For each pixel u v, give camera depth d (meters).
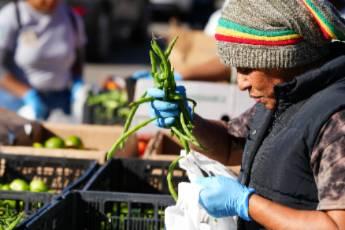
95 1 19.25
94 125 6.81
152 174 5.10
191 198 3.29
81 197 4.21
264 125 3.41
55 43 8.16
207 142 3.91
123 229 4.23
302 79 3.15
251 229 3.46
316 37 3.14
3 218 3.88
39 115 8.09
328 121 3.07
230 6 3.24
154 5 28.61
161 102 3.58
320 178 3.04
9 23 7.98
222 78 7.17
